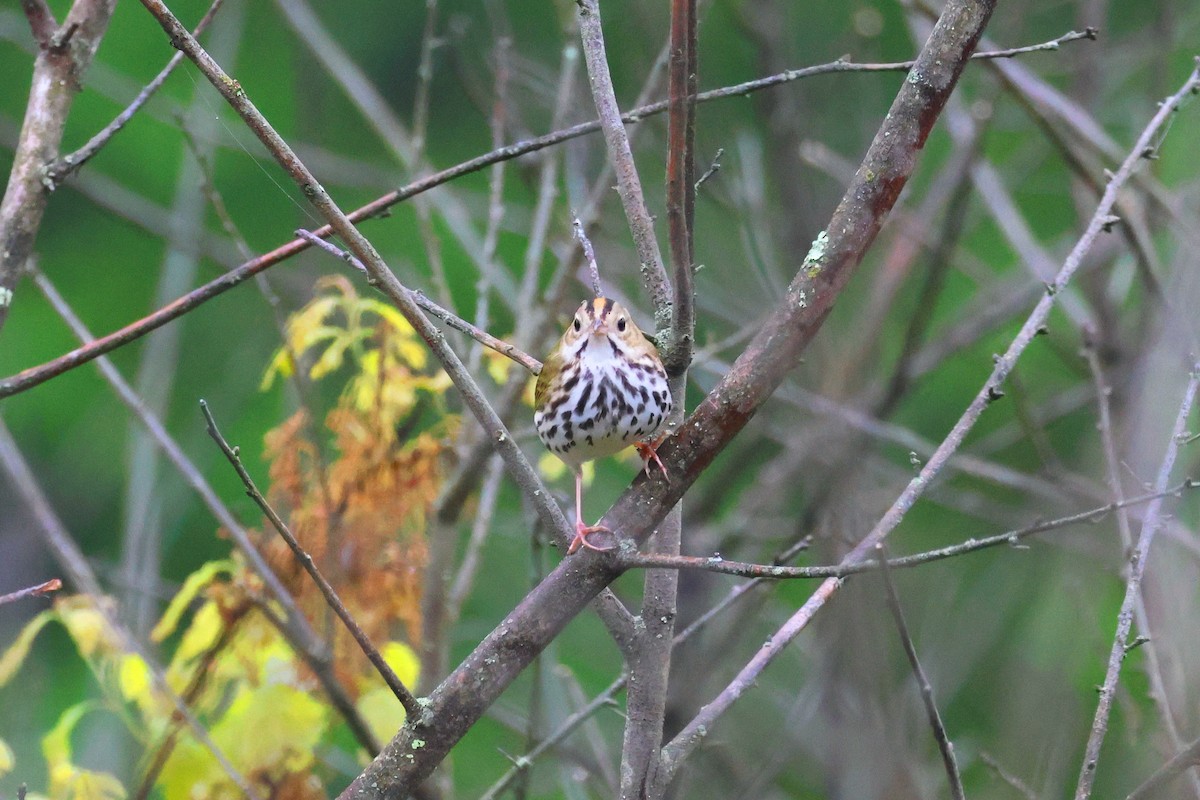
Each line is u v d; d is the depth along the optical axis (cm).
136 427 1283
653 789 623
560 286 994
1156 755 912
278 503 917
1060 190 1681
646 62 1295
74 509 1772
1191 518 986
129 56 1922
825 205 1277
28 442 1803
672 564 558
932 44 602
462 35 1305
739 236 1402
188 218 1380
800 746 997
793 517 1409
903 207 1219
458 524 1066
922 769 985
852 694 913
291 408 1118
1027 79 1154
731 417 611
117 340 691
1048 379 1716
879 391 1273
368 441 905
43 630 1536
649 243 675
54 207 1950
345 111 1911
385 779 592
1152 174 1184
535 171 1252
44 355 1856
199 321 1850
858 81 1455
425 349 992
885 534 659
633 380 748
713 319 1415
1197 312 1002
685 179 607
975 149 1151
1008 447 1611
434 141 2030
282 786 830
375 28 2062
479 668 596
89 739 1070
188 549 1691
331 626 878
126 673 843
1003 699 1073
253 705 829
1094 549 1112
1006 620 1206
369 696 877
